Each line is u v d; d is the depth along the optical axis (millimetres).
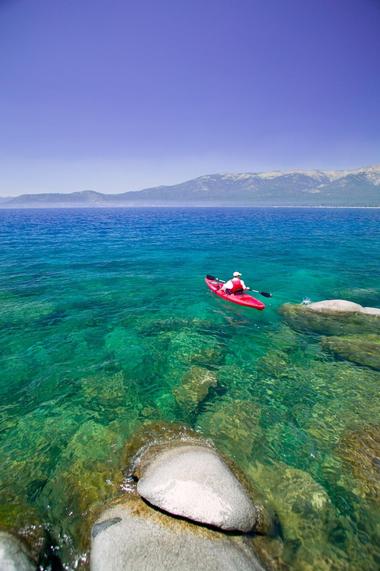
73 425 7535
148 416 7914
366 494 5832
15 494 5699
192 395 8703
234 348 11398
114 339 11852
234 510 4836
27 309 14484
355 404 8406
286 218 94000
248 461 6570
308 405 8367
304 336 12438
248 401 8492
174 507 4773
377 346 11273
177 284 19469
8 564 4125
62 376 9469
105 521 4852
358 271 23359
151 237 43281
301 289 19094
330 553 4906
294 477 6168
